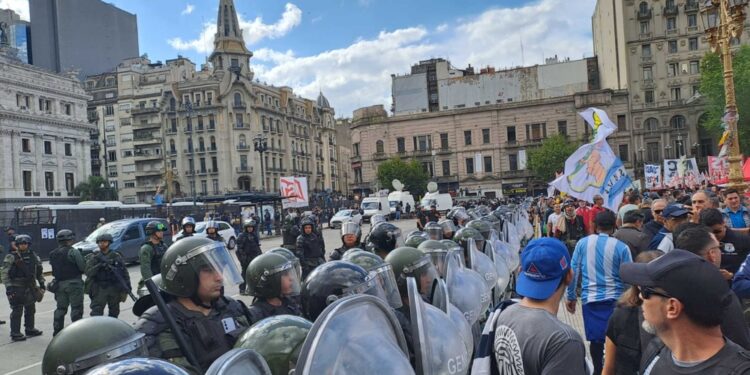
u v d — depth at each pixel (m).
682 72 65.19
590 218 10.93
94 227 29.78
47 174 63.84
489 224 7.36
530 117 71.06
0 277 9.60
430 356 2.55
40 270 9.50
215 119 78.38
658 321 1.88
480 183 72.75
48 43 103.62
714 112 50.84
